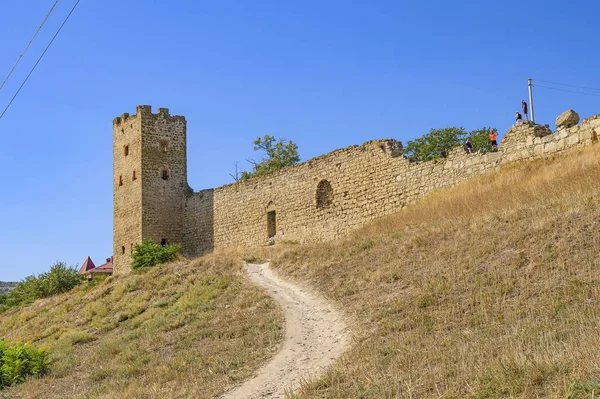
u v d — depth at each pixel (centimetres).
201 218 5275
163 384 1753
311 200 4328
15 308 4653
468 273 1961
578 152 2830
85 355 2444
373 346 1609
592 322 1370
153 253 4644
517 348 1293
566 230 2011
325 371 1547
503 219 2353
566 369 1133
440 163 3519
